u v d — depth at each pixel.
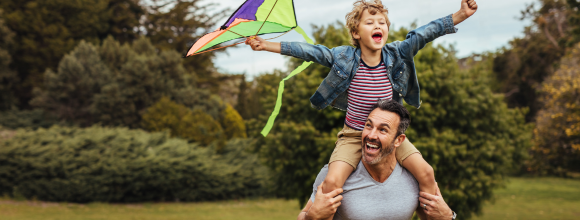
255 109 38.66
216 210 17.88
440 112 9.93
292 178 11.59
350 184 2.67
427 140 9.45
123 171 18.17
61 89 28.92
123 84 29.20
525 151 12.90
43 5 33.19
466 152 9.98
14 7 33.12
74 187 17.47
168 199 20.00
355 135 2.68
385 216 2.63
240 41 2.49
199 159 20.38
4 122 27.30
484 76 11.63
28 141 18.27
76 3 34.62
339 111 9.91
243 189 21.92
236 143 24.44
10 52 31.59
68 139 18.86
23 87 32.97
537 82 34.12
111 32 39.38
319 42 10.90
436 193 2.71
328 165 2.81
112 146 19.06
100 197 18.06
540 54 33.59
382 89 2.58
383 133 2.41
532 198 21.08
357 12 2.47
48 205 16.45
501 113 11.20
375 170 2.62
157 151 19.75
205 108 30.64
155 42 39.81
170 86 30.38
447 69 10.43
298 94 10.64
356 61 2.55
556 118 24.17
